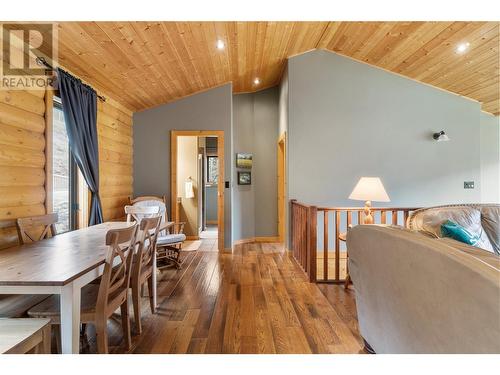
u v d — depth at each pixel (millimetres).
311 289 3006
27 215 2416
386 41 3822
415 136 4496
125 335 1888
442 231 2107
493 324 825
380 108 4480
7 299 1758
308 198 4453
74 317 1433
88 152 3209
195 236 5867
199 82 4422
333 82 4465
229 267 3840
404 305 1284
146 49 3008
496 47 3521
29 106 2441
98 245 2020
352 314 2426
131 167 4691
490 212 2816
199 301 2705
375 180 3070
